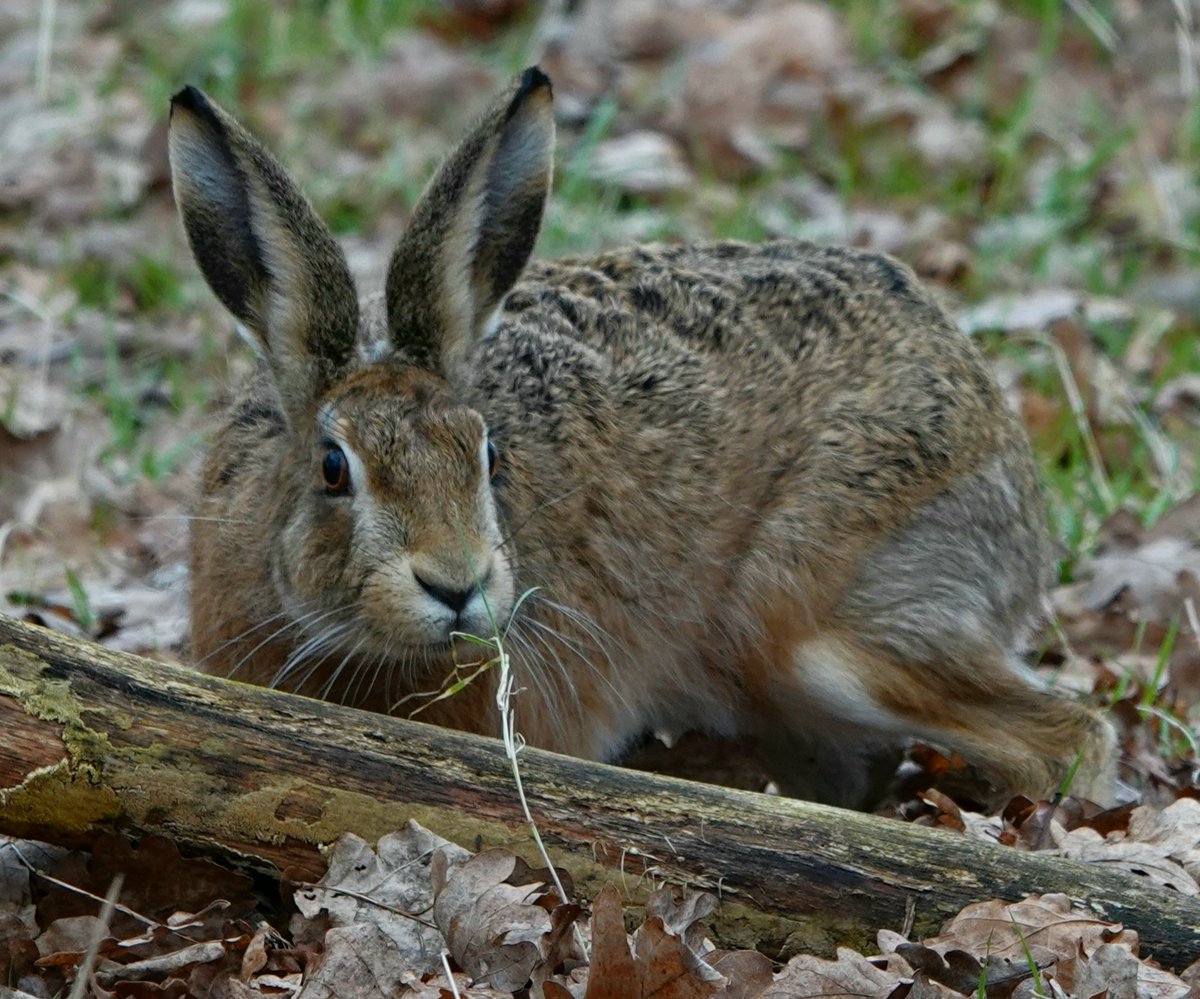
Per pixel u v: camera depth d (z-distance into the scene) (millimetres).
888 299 12258
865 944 8758
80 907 8844
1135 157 20859
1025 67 22453
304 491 10102
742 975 8547
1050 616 13227
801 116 21312
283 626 10562
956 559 11852
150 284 17438
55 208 18688
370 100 20969
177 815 8648
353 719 8898
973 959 8469
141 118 20312
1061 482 14891
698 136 20938
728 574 11773
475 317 10758
